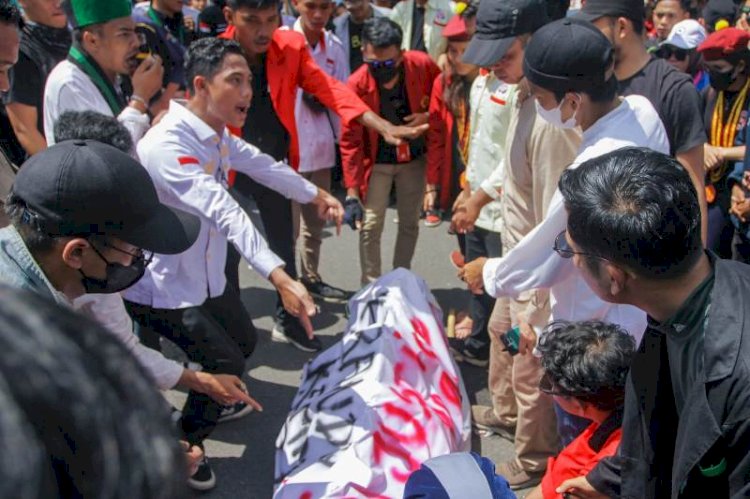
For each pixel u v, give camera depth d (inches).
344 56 217.3
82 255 76.9
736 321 57.9
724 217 173.2
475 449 145.8
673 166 63.9
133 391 21.6
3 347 20.3
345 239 236.2
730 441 57.5
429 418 126.5
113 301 95.0
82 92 135.1
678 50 200.2
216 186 121.8
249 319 136.9
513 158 117.6
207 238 124.3
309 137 196.1
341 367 139.7
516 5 114.5
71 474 20.0
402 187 190.4
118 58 137.4
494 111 154.2
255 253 120.3
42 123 152.8
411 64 182.2
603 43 97.7
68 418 20.1
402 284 154.1
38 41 150.0
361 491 113.0
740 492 57.5
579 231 65.1
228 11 158.9
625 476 73.2
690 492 61.2
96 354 21.5
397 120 184.7
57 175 74.0
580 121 101.3
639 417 70.4
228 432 151.0
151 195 80.2
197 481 134.0
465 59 119.5
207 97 126.0
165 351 174.1
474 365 171.3
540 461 130.3
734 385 56.5
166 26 196.4
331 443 122.3
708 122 175.9
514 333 118.6
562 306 107.5
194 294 124.3
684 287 62.7
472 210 145.4
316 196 146.9
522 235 121.7
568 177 67.4
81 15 132.9
